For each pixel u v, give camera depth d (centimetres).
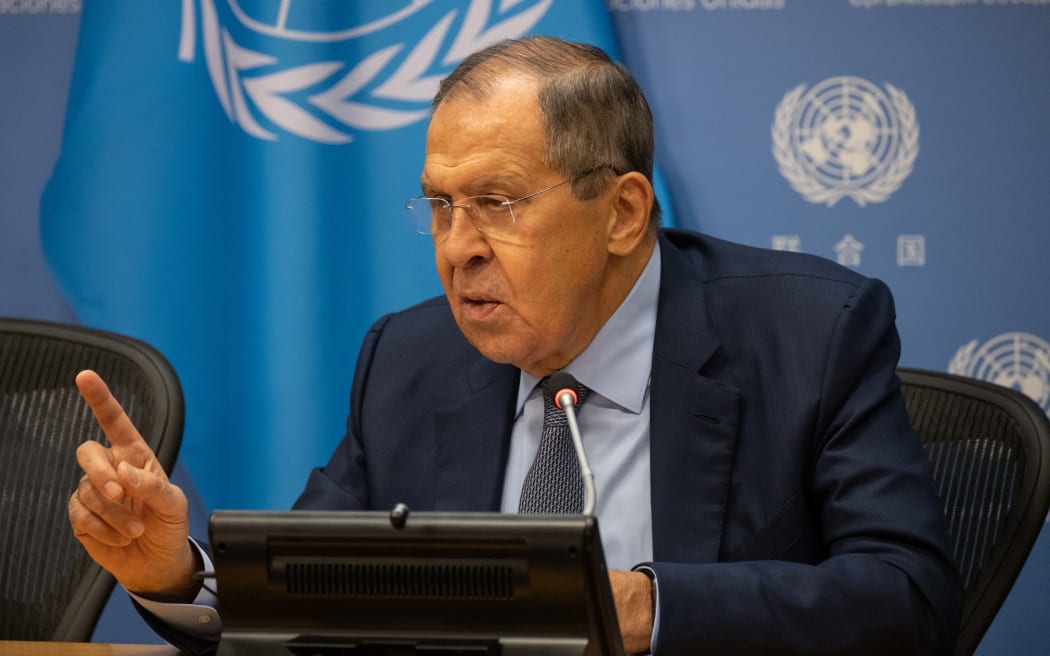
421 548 209
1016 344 540
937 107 543
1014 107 541
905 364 542
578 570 203
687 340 344
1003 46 541
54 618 386
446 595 210
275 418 562
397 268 561
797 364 338
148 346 411
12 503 399
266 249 564
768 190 547
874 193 546
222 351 562
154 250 563
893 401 337
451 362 374
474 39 561
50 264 565
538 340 328
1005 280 541
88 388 265
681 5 551
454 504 349
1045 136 540
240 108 565
